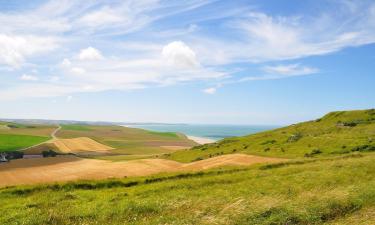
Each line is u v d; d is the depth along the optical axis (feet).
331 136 351.87
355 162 138.10
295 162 170.30
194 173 148.97
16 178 292.81
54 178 284.41
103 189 120.06
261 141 422.82
